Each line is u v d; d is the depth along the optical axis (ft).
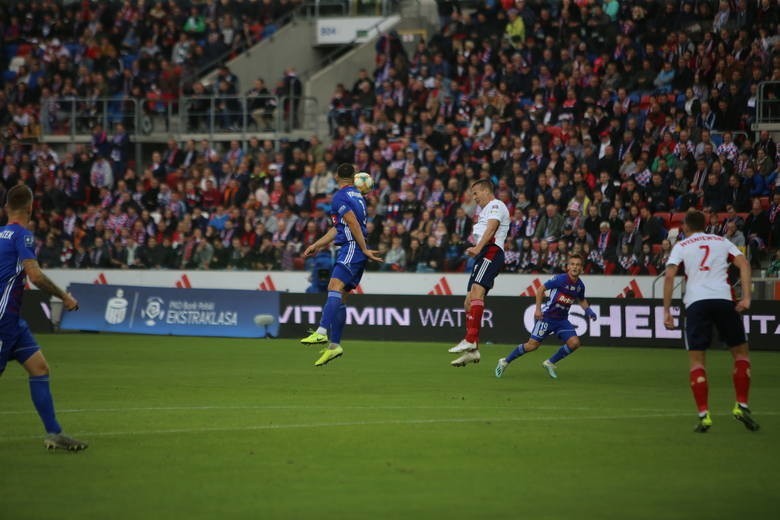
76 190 338.54
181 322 272.31
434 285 271.69
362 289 278.05
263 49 398.83
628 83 305.32
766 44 295.89
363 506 74.33
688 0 316.60
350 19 400.26
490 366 185.98
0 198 338.75
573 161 280.31
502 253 162.91
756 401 134.82
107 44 392.88
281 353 214.28
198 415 119.14
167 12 405.80
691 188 270.05
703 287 106.22
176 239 313.12
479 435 104.53
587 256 257.96
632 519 70.85
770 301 226.38
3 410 124.67
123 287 280.10
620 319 236.43
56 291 93.30
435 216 282.36
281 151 338.54
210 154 334.03
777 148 273.33
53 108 383.45
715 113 287.28
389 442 100.22
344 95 348.18
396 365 187.32
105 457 92.63
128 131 372.38
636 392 144.25
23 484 81.56
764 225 250.57
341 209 149.38
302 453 94.53
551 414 120.37
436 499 76.54
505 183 277.23
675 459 91.66
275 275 288.30
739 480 83.10
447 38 344.49
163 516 71.56
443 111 321.93
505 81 319.88
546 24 332.39
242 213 306.35
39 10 414.21
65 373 171.53
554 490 79.41
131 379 161.38
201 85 371.76
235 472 86.07
